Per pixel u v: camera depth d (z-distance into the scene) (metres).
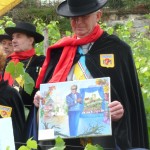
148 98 7.39
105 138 5.94
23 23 8.51
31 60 8.34
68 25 18.36
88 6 6.06
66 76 6.16
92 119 5.62
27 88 6.01
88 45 6.23
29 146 5.17
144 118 6.45
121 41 6.29
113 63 6.17
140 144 6.30
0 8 8.77
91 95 5.68
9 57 8.45
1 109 6.33
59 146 5.28
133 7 20.12
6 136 5.38
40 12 20.23
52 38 11.60
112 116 5.64
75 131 5.64
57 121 5.71
